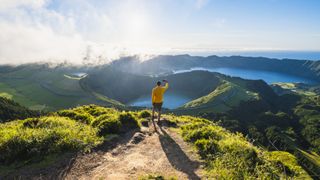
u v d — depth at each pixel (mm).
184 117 23297
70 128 13797
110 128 14203
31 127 14383
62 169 9594
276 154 15906
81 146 11477
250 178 8992
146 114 20062
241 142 12492
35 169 9492
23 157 10273
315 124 169500
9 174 9070
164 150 12125
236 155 10930
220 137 13828
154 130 15758
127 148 12312
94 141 12383
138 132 14734
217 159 10461
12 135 11258
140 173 9516
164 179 8922
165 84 17562
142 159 10914
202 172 9641
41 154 10594
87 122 17109
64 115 18703
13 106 110500
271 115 182875
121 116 16109
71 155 10773
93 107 22547
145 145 12867
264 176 9312
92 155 11039
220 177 9062
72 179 8922
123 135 14211
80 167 9859
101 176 9195
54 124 14539
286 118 182250
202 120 23016
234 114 183750
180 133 15125
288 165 11680
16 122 16766
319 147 130875
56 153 10820
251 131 132125
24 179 8758
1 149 10344
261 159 10781
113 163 10430
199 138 13812
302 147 128750
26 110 112875
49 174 9180
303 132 160125
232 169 9508
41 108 197000
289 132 150625
